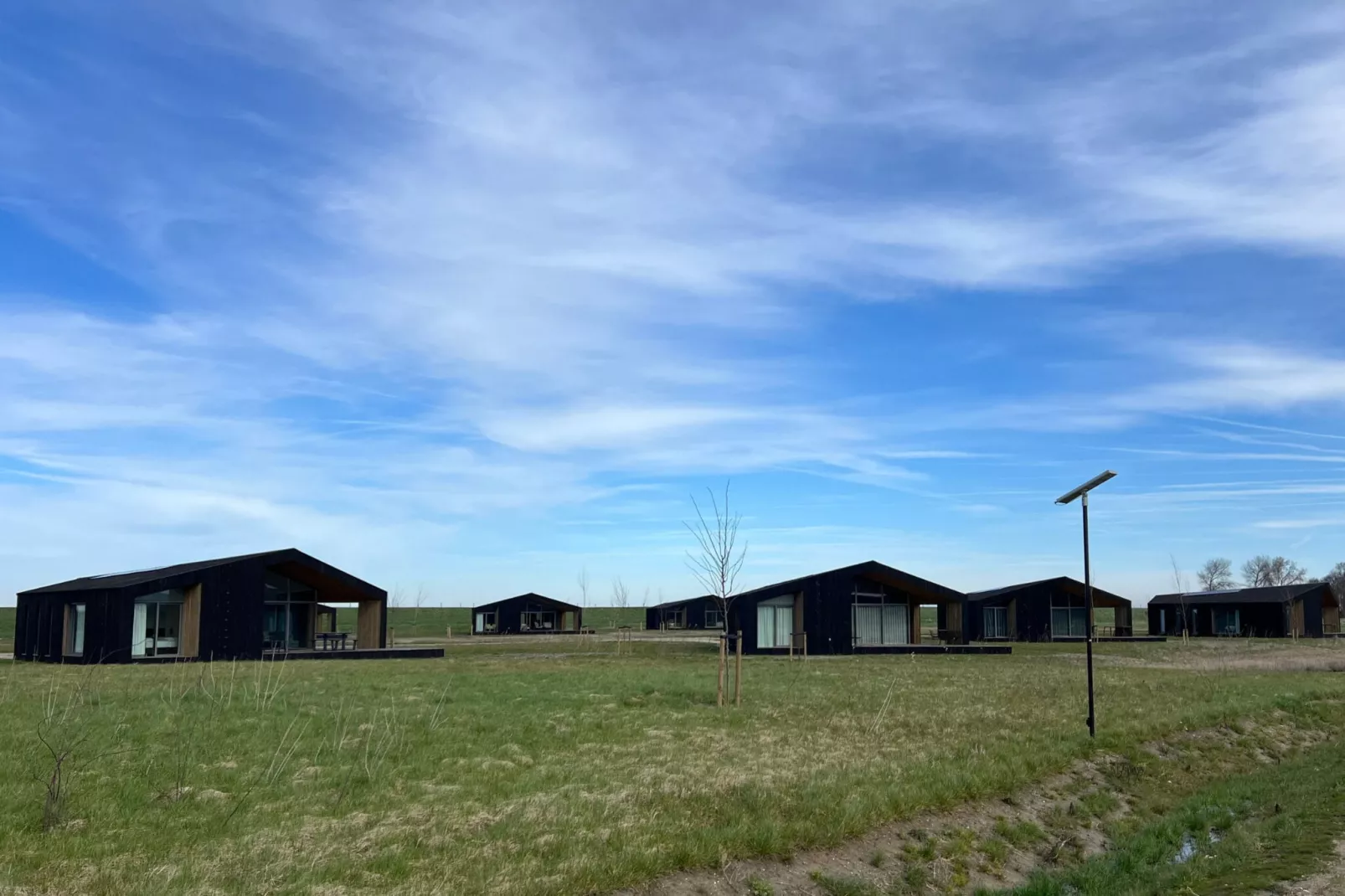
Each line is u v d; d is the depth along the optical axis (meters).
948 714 17.28
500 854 8.26
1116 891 9.56
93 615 30.89
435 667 27.39
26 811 9.14
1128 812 12.80
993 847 10.50
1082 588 52.41
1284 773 15.42
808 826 9.61
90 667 25.55
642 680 22.62
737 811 9.88
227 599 32.44
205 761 11.56
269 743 12.73
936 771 12.17
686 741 13.92
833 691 20.86
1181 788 14.22
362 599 36.69
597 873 7.89
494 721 15.16
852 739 14.49
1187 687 22.52
